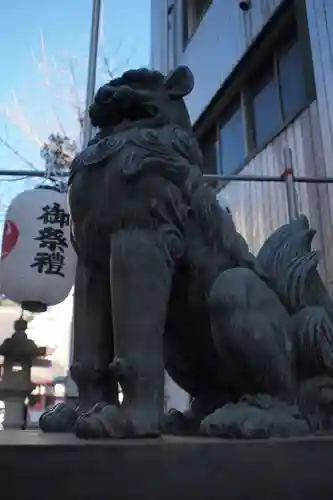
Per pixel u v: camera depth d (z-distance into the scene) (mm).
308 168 3637
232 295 1133
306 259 1314
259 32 4500
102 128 1306
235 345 1126
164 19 6871
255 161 4363
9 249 2854
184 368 1299
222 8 5316
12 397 3342
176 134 1235
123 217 1107
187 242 1180
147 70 1287
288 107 4152
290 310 1261
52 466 798
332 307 1350
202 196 1207
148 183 1123
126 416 975
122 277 1064
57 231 2879
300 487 916
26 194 2930
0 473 778
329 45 3582
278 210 3900
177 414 1288
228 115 5203
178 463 854
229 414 1062
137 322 1037
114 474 818
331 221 3287
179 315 1218
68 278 2875
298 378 1222
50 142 3936
